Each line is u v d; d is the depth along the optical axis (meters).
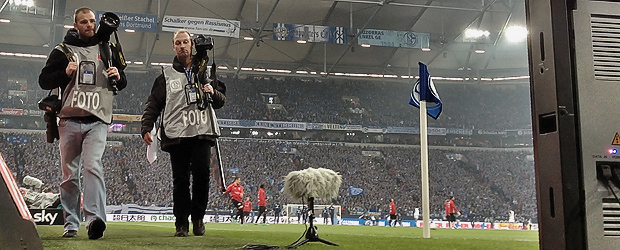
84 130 5.14
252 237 7.41
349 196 44.47
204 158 5.88
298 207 35.09
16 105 43.78
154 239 5.22
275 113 50.91
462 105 53.72
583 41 2.04
